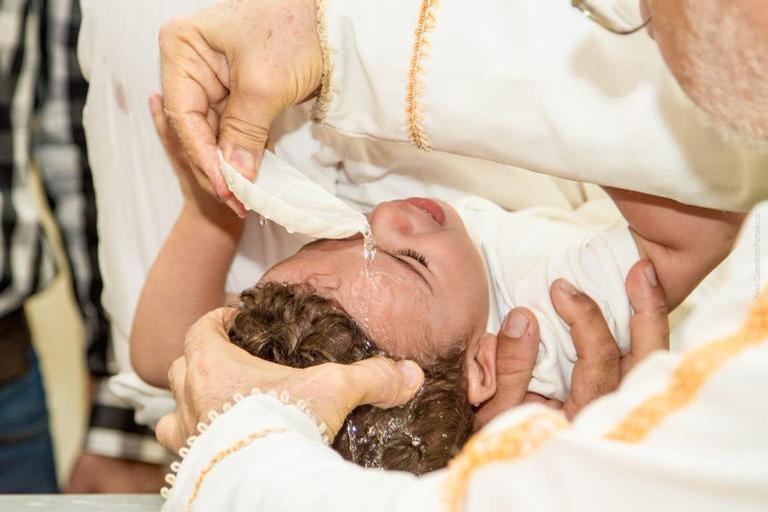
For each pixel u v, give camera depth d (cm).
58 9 197
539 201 163
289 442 87
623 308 137
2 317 213
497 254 144
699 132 120
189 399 102
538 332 135
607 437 65
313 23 130
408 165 155
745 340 64
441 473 75
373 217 134
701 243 134
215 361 104
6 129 200
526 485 66
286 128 151
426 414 124
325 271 129
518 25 124
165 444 108
